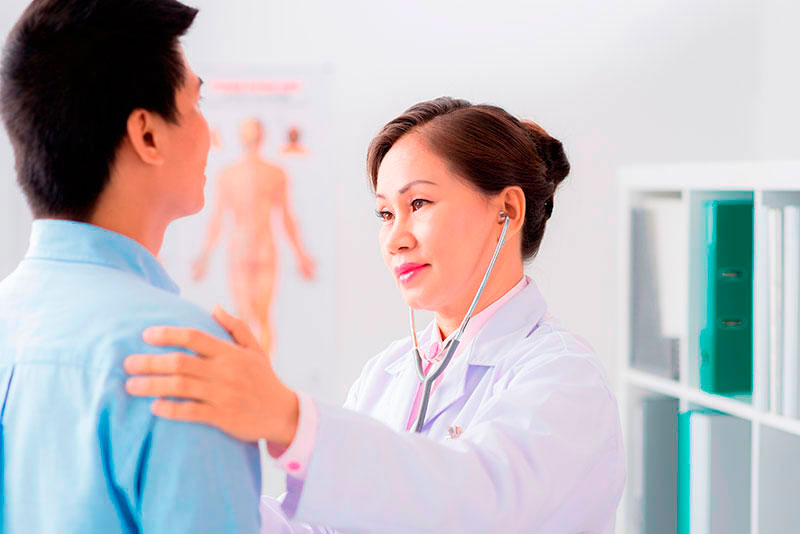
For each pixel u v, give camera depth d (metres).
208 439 0.68
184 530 0.66
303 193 3.01
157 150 0.78
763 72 2.43
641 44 2.69
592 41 2.74
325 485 0.74
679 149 2.65
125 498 0.69
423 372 1.13
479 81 2.85
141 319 0.71
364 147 2.96
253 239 3.02
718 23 2.54
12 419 0.71
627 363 2.01
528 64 2.80
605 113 2.74
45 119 0.75
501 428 0.87
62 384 0.69
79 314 0.72
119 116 0.76
